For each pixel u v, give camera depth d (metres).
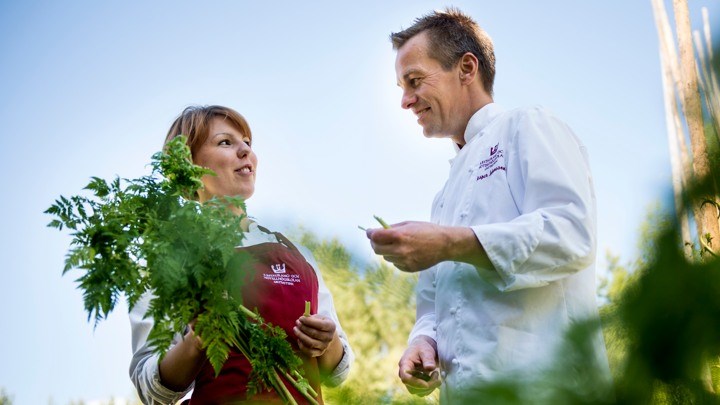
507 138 2.59
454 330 2.43
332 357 2.49
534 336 2.29
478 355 2.31
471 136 2.83
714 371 0.57
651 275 0.56
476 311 2.38
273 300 2.54
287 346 2.29
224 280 2.04
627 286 0.57
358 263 0.92
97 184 2.14
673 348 0.55
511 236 2.19
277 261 2.62
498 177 2.54
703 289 0.55
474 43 2.93
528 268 2.22
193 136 2.95
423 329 2.68
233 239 2.02
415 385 2.45
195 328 2.07
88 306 1.99
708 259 0.57
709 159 0.61
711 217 0.60
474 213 2.56
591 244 2.28
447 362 2.44
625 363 0.57
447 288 2.50
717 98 0.63
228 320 2.12
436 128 2.94
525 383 0.65
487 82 2.95
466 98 2.91
